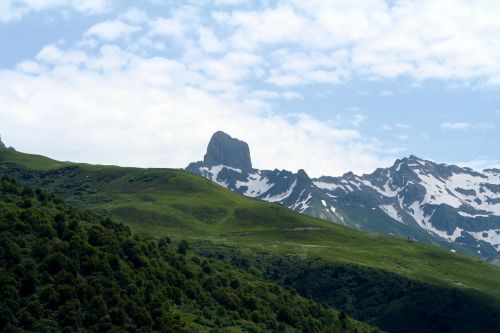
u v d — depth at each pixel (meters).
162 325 173.50
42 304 162.00
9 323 152.25
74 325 159.62
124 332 164.25
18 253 170.38
